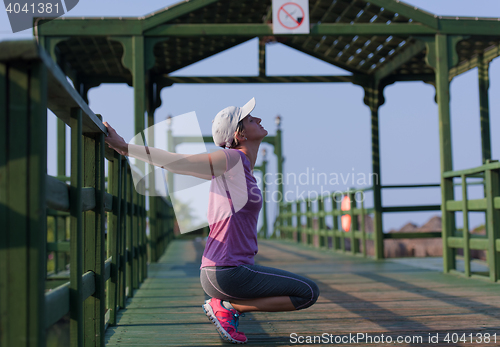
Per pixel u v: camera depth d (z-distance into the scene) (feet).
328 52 25.41
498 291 13.03
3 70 3.73
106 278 8.18
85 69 25.09
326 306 10.88
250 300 6.91
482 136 23.76
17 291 3.68
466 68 25.43
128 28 18.20
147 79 23.44
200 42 23.75
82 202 5.54
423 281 15.31
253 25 18.88
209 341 7.67
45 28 17.87
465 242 16.29
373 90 25.59
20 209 3.71
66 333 7.13
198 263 22.04
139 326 8.87
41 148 3.75
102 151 6.60
